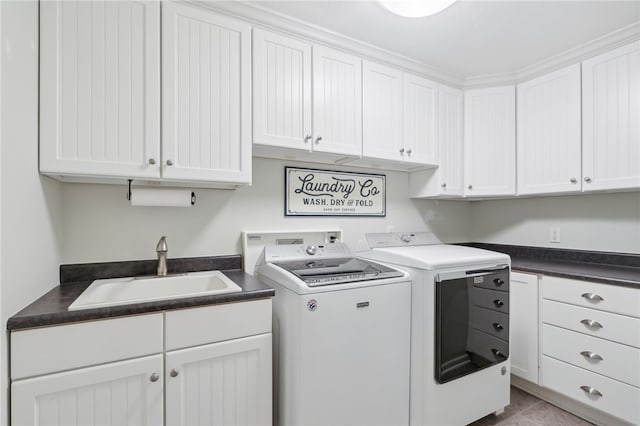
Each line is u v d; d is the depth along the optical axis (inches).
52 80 45.9
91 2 48.5
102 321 41.5
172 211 68.4
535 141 87.6
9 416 36.6
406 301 64.8
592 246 88.3
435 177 93.1
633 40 69.0
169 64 53.6
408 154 84.7
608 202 85.2
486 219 115.8
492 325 70.7
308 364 53.4
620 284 63.4
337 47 73.9
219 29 58.3
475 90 95.3
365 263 74.6
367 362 59.4
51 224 51.9
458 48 77.8
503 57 82.2
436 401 62.6
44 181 48.3
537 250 100.4
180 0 57.1
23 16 40.3
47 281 50.1
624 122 70.5
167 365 45.4
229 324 50.3
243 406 51.6
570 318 71.2
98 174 48.8
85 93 47.9
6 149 35.5
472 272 67.3
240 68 60.2
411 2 56.8
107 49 49.4
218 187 70.9
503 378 72.6
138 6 51.6
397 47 77.4
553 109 83.7
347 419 57.0
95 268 60.6
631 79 69.4
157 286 61.6
